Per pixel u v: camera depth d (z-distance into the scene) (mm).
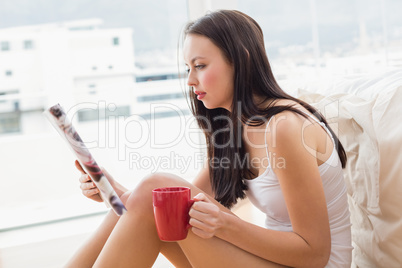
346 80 1602
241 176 1280
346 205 1213
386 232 1189
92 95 3299
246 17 1211
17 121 3332
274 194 1158
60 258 2199
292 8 3148
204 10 2932
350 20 3156
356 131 1327
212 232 977
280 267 1093
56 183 3453
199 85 1216
